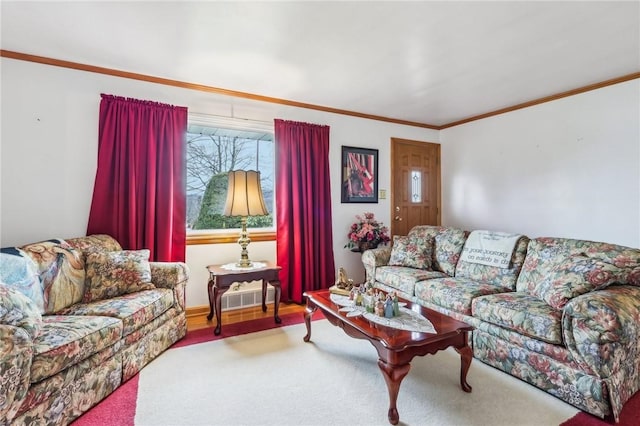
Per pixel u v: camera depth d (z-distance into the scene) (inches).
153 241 116.8
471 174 178.2
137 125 115.6
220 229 139.7
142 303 85.8
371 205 173.0
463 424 62.7
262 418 64.6
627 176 120.1
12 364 50.5
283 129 144.0
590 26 87.4
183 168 124.0
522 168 153.9
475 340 90.4
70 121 108.9
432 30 89.1
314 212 151.9
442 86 131.2
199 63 109.0
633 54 103.6
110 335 71.9
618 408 63.2
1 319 52.4
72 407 62.3
